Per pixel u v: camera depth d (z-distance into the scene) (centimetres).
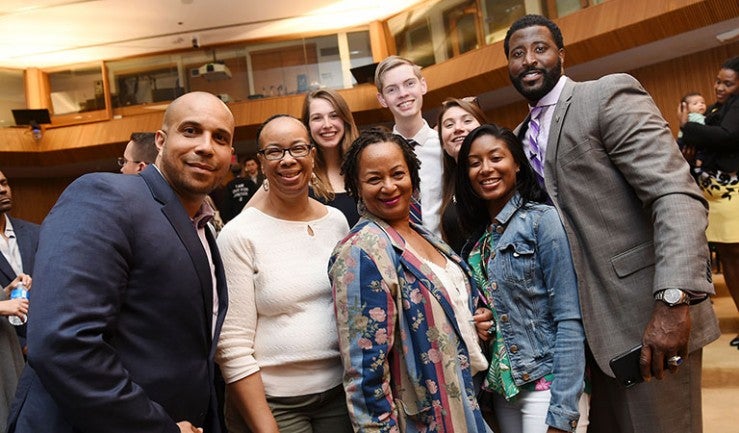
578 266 136
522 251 140
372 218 135
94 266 95
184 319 109
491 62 668
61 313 91
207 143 112
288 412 136
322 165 197
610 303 135
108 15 738
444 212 184
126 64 882
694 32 521
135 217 104
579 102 143
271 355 136
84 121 889
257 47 856
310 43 851
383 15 805
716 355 273
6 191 252
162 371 106
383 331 120
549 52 152
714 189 268
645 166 129
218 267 127
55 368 89
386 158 132
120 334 103
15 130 869
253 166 520
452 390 120
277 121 145
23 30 762
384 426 117
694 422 138
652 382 136
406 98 205
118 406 94
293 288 136
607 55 580
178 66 875
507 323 141
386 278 122
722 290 398
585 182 139
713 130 261
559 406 128
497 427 152
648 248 135
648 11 522
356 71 784
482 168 147
